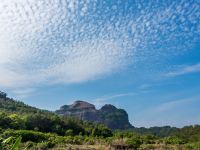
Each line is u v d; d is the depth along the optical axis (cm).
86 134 10181
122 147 6300
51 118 9856
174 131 13075
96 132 9919
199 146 6781
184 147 6744
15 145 495
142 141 7281
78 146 5956
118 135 8825
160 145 6881
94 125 11231
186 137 10206
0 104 13200
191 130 11156
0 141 509
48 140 6281
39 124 9262
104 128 10106
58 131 9350
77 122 10956
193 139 9088
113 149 6162
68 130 9338
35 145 5225
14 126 8069
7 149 504
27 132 6284
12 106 13288
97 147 6059
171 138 8300
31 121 9181
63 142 6344
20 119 8762
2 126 7788
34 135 6309
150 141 7412
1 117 8069
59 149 5312
